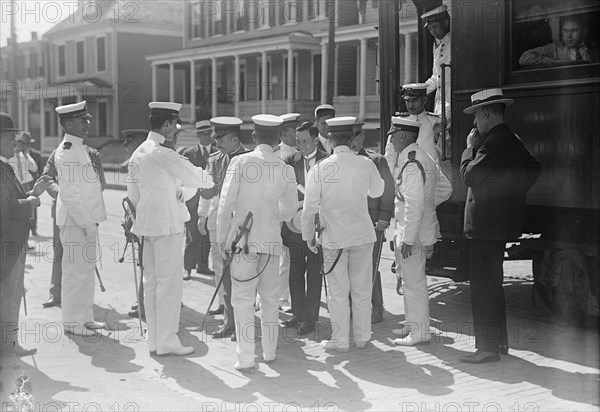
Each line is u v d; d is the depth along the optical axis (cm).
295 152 607
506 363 509
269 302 522
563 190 556
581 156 544
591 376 477
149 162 527
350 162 535
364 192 536
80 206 578
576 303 577
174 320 541
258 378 489
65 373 492
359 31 1046
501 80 589
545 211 587
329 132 543
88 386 466
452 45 620
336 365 515
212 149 734
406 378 483
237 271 506
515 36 584
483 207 513
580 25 547
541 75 564
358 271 548
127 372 496
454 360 521
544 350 531
